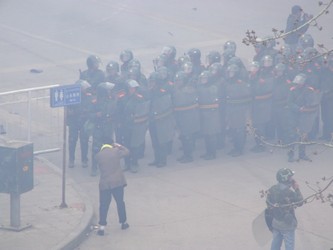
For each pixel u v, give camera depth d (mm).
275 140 33469
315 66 31688
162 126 30672
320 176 30000
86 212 26156
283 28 51406
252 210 27000
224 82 32031
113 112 29797
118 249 24156
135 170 30438
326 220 26250
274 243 22500
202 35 49875
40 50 47188
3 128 32031
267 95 32156
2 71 43219
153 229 25547
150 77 30578
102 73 31281
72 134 30578
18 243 23734
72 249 24078
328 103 33000
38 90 31562
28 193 27594
